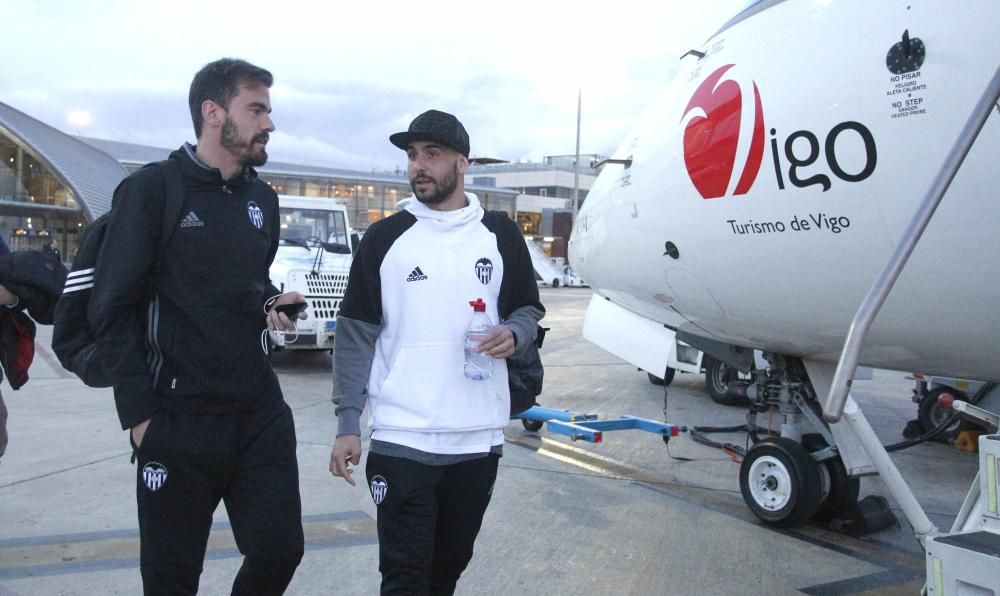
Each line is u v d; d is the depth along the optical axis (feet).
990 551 7.06
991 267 9.39
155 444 7.04
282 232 35.70
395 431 7.57
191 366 7.09
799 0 11.61
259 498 7.55
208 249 7.15
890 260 6.95
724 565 12.42
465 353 7.69
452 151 7.73
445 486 7.91
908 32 9.78
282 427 7.78
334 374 7.89
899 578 12.06
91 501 14.51
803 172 10.85
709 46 13.64
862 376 20.49
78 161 132.26
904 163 9.70
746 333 13.93
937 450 21.43
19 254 9.01
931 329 10.69
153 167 7.14
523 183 249.14
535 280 8.42
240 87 7.25
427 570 7.55
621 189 15.29
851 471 13.30
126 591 10.69
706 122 12.57
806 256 11.21
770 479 14.19
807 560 12.74
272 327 7.44
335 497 15.28
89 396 25.22
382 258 7.79
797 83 11.05
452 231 7.85
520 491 16.25
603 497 15.94
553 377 33.40
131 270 6.72
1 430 10.85
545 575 11.84
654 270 14.44
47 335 44.32
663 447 20.49
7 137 127.75
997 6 9.07
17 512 13.87
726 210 12.20
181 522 7.30
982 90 9.02
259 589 7.77
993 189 9.03
